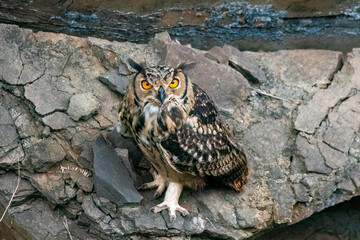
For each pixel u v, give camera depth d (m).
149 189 8.68
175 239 8.34
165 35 10.12
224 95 9.64
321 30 11.14
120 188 8.26
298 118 9.38
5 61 9.19
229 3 11.04
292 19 11.19
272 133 9.40
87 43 9.78
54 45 9.59
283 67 10.20
